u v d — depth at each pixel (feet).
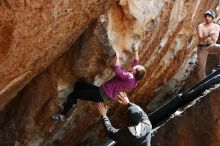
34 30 14.15
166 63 26.94
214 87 22.25
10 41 13.66
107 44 18.48
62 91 20.27
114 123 29.22
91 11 16.31
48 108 21.17
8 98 19.99
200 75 24.58
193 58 31.32
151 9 19.21
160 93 30.53
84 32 18.37
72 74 19.80
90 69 19.35
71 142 26.78
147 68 24.93
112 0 16.97
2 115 22.85
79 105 22.56
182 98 24.54
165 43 24.52
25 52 15.19
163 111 25.11
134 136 16.24
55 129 23.49
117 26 18.56
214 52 23.82
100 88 18.12
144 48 21.70
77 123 24.76
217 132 21.03
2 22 12.62
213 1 30.07
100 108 18.08
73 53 19.17
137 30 19.27
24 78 17.94
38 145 23.67
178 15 23.58
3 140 22.66
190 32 26.94
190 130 21.81
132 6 18.22
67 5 14.39
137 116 16.22
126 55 19.86
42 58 17.03
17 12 12.62
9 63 15.11
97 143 29.09
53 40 15.97
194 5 25.29
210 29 23.76
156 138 22.45
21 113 22.13
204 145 21.31
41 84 20.84
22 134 22.53
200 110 21.72
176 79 30.55
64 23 15.35
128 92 26.12
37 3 12.96
